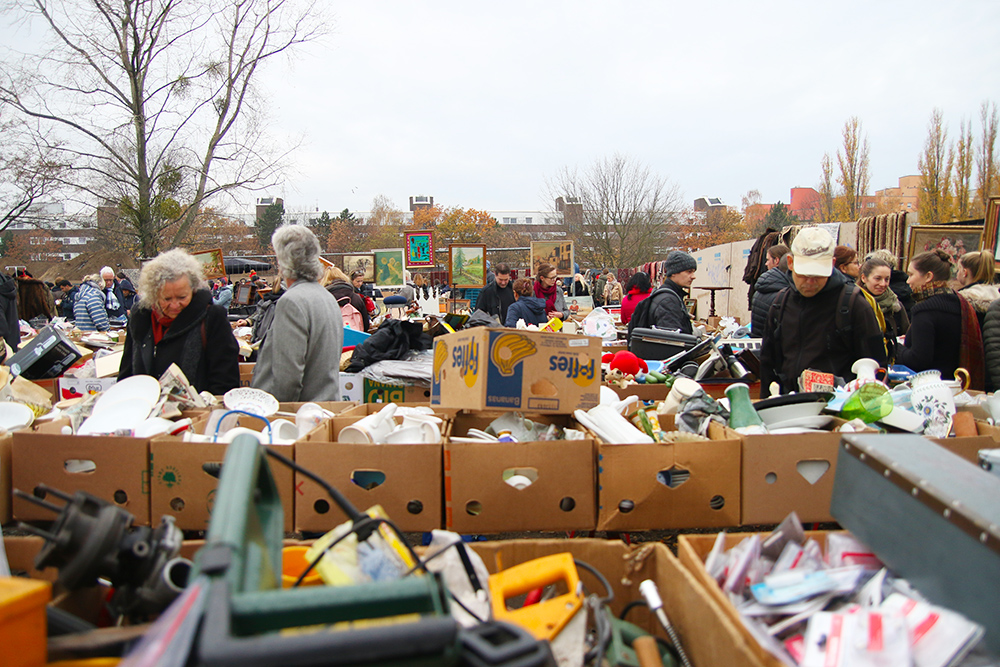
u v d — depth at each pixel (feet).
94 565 3.97
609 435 7.70
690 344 15.19
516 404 7.93
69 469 8.00
